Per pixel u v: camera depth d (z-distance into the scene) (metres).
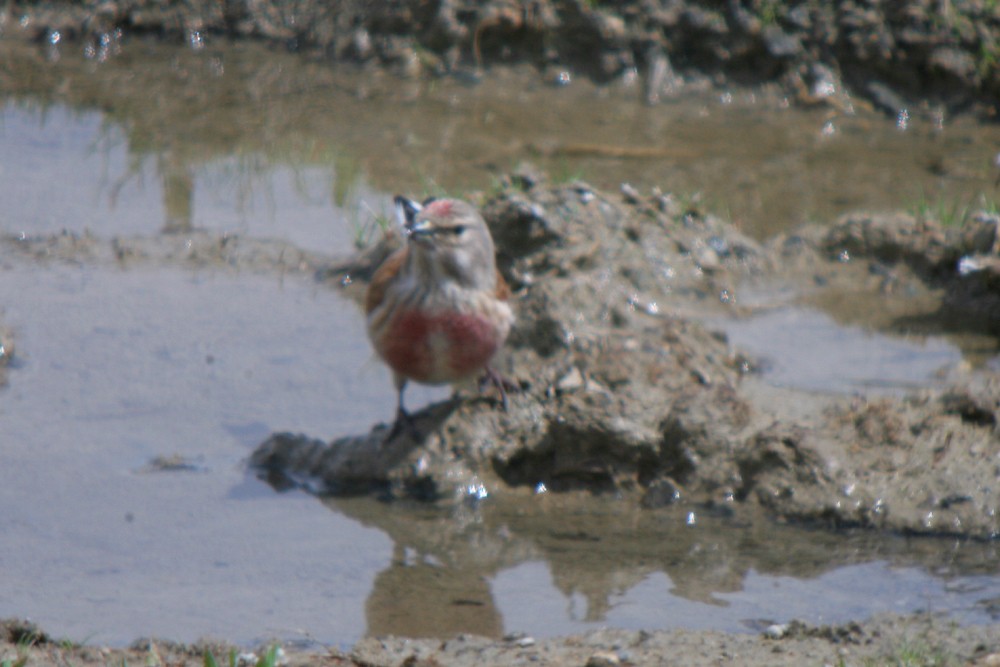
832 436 9.52
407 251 9.34
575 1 19.34
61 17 20.72
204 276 13.10
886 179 15.86
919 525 8.75
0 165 15.81
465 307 9.01
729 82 18.88
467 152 16.59
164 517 8.91
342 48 19.98
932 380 10.83
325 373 11.06
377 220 14.17
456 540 8.76
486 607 7.80
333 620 7.59
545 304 10.76
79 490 9.17
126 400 10.48
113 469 9.50
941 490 8.94
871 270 13.27
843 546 8.61
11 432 9.91
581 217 12.86
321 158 16.34
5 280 12.71
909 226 13.49
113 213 14.56
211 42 20.61
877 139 17.39
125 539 8.58
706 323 12.01
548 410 9.76
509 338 10.61
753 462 9.40
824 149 16.97
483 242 9.09
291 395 10.66
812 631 7.19
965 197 15.16
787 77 18.72
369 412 10.38
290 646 7.21
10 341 11.21
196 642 7.07
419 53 19.61
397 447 9.55
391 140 17.03
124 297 12.49
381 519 9.05
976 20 18.66
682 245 13.00
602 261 12.52
